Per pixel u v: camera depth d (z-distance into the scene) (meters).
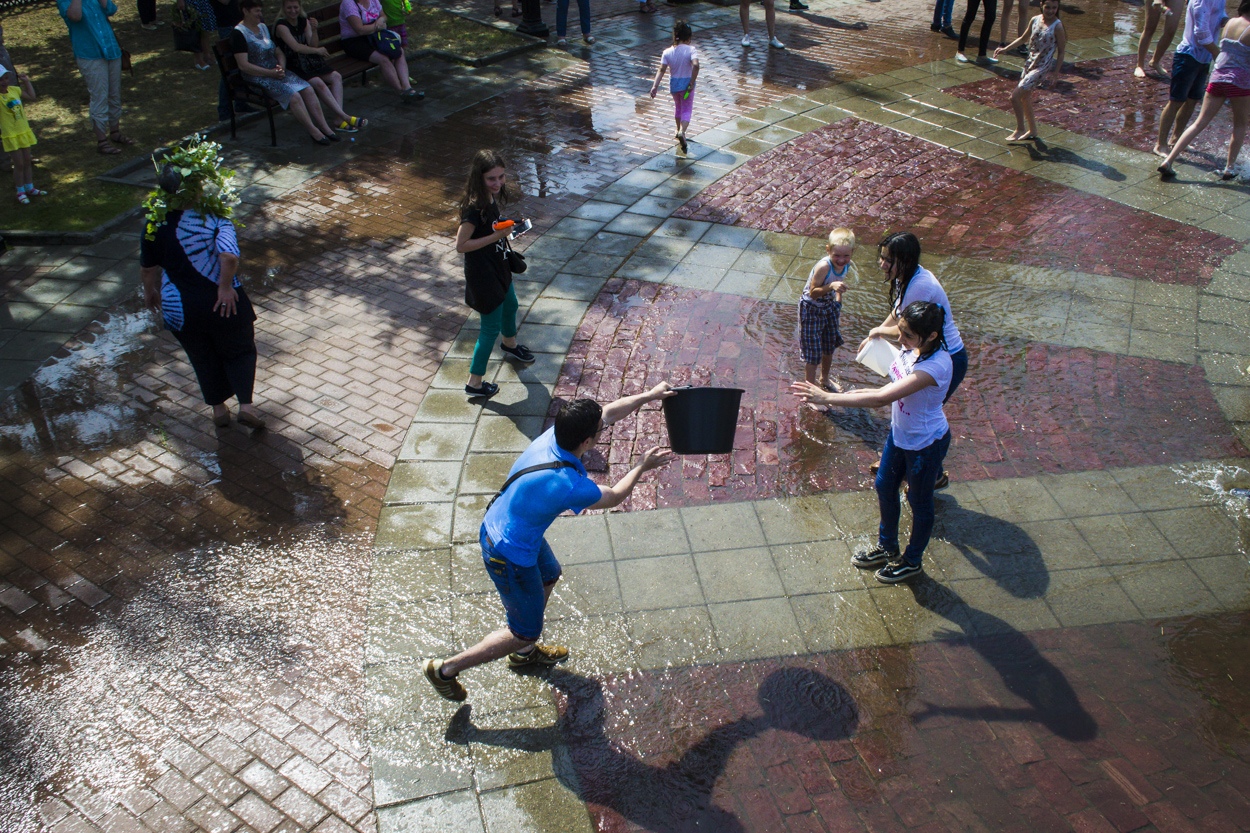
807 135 10.93
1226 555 5.07
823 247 8.45
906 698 4.23
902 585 4.89
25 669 4.34
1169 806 3.72
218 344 5.65
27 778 3.84
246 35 9.87
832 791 3.79
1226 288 7.76
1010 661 4.42
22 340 6.95
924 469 4.46
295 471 5.65
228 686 4.27
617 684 4.30
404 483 5.56
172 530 5.18
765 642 4.53
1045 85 12.60
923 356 4.27
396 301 7.56
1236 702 4.20
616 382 6.54
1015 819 3.67
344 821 3.67
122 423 6.08
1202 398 6.40
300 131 10.78
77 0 9.18
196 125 10.80
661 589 4.84
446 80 12.49
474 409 6.25
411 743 4.00
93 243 8.30
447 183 9.60
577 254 8.24
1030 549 5.12
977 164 10.23
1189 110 10.44
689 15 15.85
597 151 10.41
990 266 8.12
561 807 3.73
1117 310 7.45
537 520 3.68
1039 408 6.30
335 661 4.41
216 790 3.79
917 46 14.35
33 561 4.96
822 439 6.03
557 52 13.66
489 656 4.02
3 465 5.67
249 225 8.69
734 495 5.54
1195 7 9.48
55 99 11.49
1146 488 5.57
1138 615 4.69
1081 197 9.45
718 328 7.20
